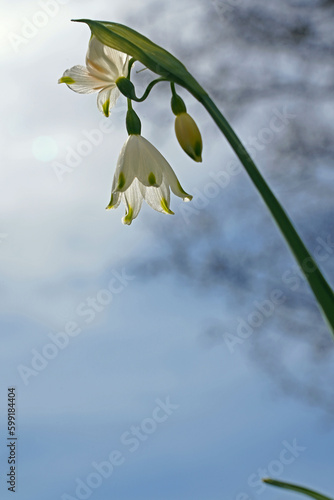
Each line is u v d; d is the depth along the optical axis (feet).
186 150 1.02
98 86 1.08
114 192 1.07
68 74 1.07
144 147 1.06
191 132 1.02
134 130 1.07
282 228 0.90
